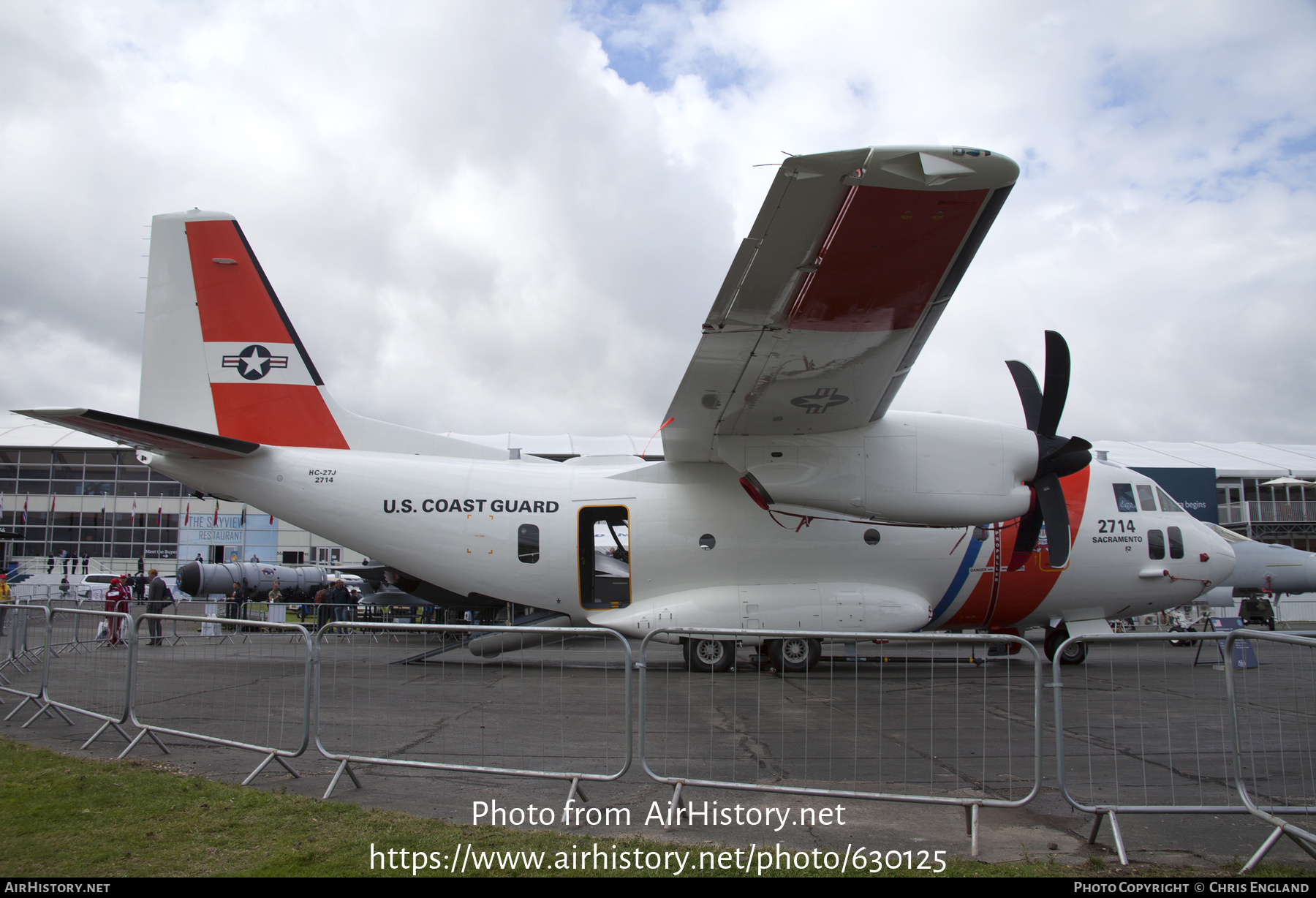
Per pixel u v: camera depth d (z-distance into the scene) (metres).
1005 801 4.21
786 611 10.23
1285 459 34.94
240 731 6.63
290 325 11.24
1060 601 11.31
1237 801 5.02
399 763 5.00
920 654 13.20
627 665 4.91
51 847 4.02
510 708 7.96
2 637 11.93
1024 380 10.80
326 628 5.36
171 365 11.02
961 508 9.56
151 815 4.52
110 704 7.45
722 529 10.48
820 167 5.44
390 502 10.77
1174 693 9.31
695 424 9.50
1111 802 4.97
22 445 36.19
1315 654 5.82
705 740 6.65
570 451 32.84
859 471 9.50
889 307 7.14
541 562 10.61
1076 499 11.38
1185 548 11.47
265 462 10.88
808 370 8.23
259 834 4.25
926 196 5.73
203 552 34.53
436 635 9.30
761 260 6.46
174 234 11.15
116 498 36.31
